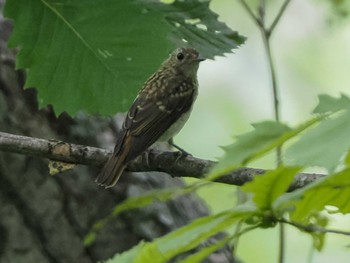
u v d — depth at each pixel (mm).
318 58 20016
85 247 11422
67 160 8547
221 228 4090
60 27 8930
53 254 11383
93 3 8875
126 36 8906
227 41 9680
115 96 9078
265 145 3643
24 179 11297
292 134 3654
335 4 15914
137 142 10094
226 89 19578
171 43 8977
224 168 3646
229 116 19156
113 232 11500
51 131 11547
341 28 17672
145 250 4160
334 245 16469
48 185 11383
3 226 11234
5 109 11344
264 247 16984
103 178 8758
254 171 7598
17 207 11289
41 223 11352
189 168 8539
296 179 7141
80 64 9047
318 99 3840
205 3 9711
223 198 16094
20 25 8898
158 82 11305
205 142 18562
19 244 11273
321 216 6242
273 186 4086
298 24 20062
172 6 9648
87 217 11469
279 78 19875
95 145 11695
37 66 9008
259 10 11523
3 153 11180
